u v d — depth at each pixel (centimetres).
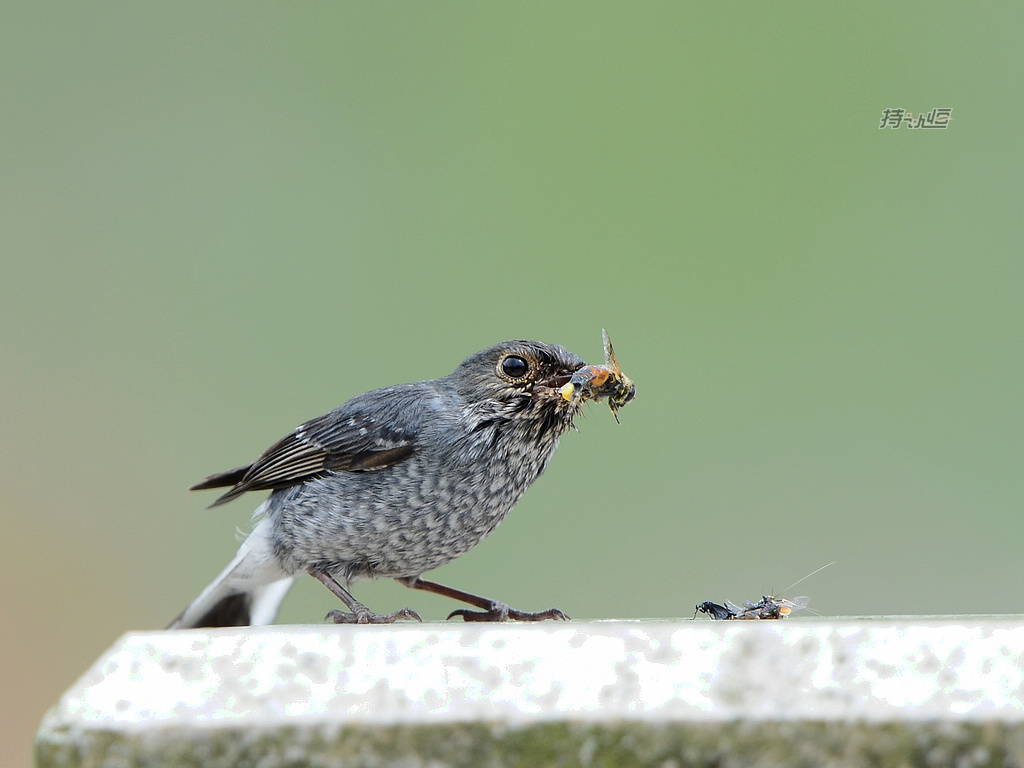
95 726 187
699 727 183
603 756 183
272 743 185
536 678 198
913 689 191
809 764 182
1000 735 180
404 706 190
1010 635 206
